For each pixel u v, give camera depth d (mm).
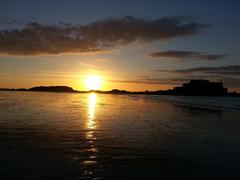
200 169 12320
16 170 11656
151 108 57688
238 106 70438
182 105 73000
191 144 17938
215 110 54062
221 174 11656
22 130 22297
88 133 21500
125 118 34344
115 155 14523
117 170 11977
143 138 19844
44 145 16625
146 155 14695
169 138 20062
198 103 87625
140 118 34969
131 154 14844
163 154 14992
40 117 32656
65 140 18344
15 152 14758
